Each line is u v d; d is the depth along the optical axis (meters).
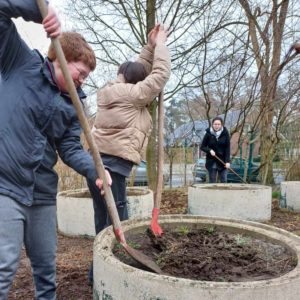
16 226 1.84
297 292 1.69
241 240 2.54
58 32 1.67
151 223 2.61
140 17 7.83
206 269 2.03
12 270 1.84
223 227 2.79
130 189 5.54
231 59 7.87
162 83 2.63
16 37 1.80
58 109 1.93
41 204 2.06
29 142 1.85
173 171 13.40
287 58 6.65
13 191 1.82
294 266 2.06
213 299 1.57
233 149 11.58
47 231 2.13
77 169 2.15
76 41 1.94
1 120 1.81
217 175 7.77
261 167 9.02
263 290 1.60
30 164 1.86
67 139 2.15
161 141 2.62
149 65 3.02
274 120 9.30
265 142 8.91
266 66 7.68
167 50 2.69
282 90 8.92
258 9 7.63
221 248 2.40
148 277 1.66
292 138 9.93
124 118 2.71
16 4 1.63
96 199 2.72
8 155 1.80
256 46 7.65
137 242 2.49
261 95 7.98
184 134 13.28
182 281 1.62
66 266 3.48
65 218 4.77
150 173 8.24
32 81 1.86
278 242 2.46
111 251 2.02
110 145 2.73
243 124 8.59
